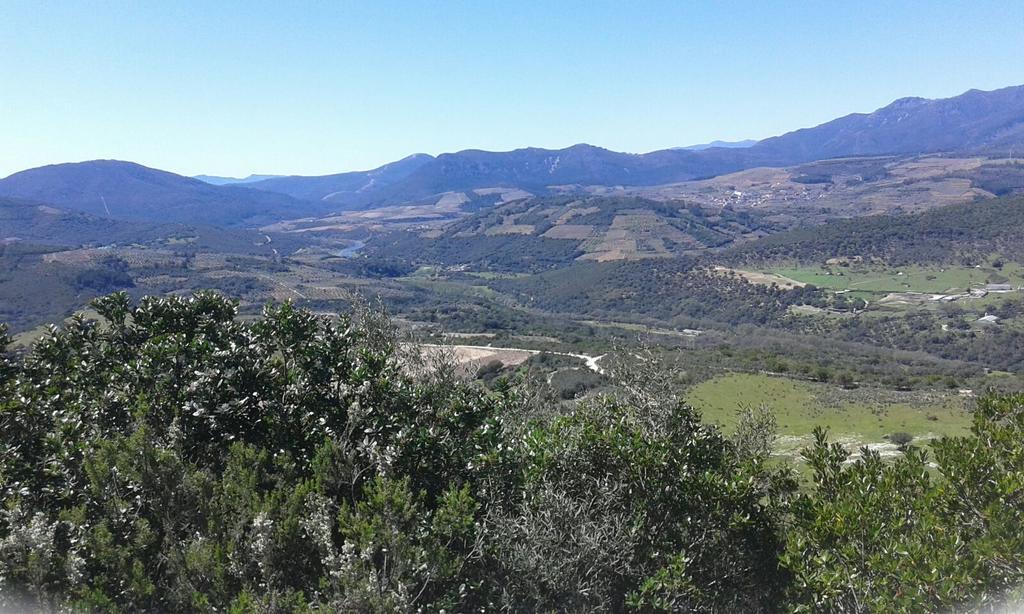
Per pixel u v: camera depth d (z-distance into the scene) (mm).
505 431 12281
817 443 11664
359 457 10125
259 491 9422
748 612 10680
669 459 11406
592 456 11297
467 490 9016
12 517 7559
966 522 8914
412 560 7746
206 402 10781
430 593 8203
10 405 10016
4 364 11984
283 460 9953
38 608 6844
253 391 11406
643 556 10242
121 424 11109
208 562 7645
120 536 8398
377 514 7918
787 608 9328
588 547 9031
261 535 7707
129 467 8648
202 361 11414
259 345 12016
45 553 7043
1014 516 8195
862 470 10734
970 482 8867
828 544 9180
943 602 7328
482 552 8672
